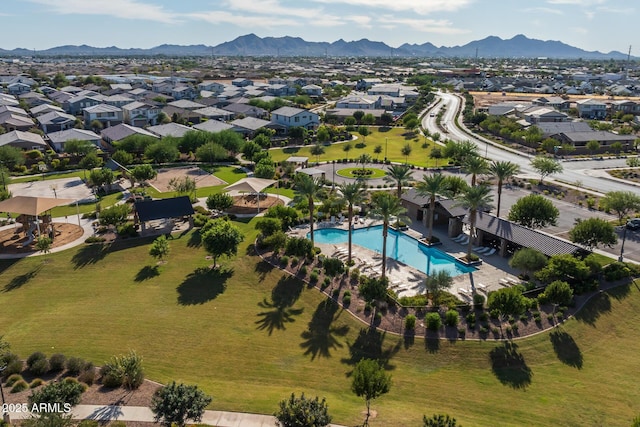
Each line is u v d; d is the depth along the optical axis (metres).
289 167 95.44
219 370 37.56
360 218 73.00
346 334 43.06
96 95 181.50
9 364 35.50
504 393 35.97
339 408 32.75
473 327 43.06
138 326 43.78
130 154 104.19
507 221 61.53
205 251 59.81
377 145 132.62
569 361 40.28
